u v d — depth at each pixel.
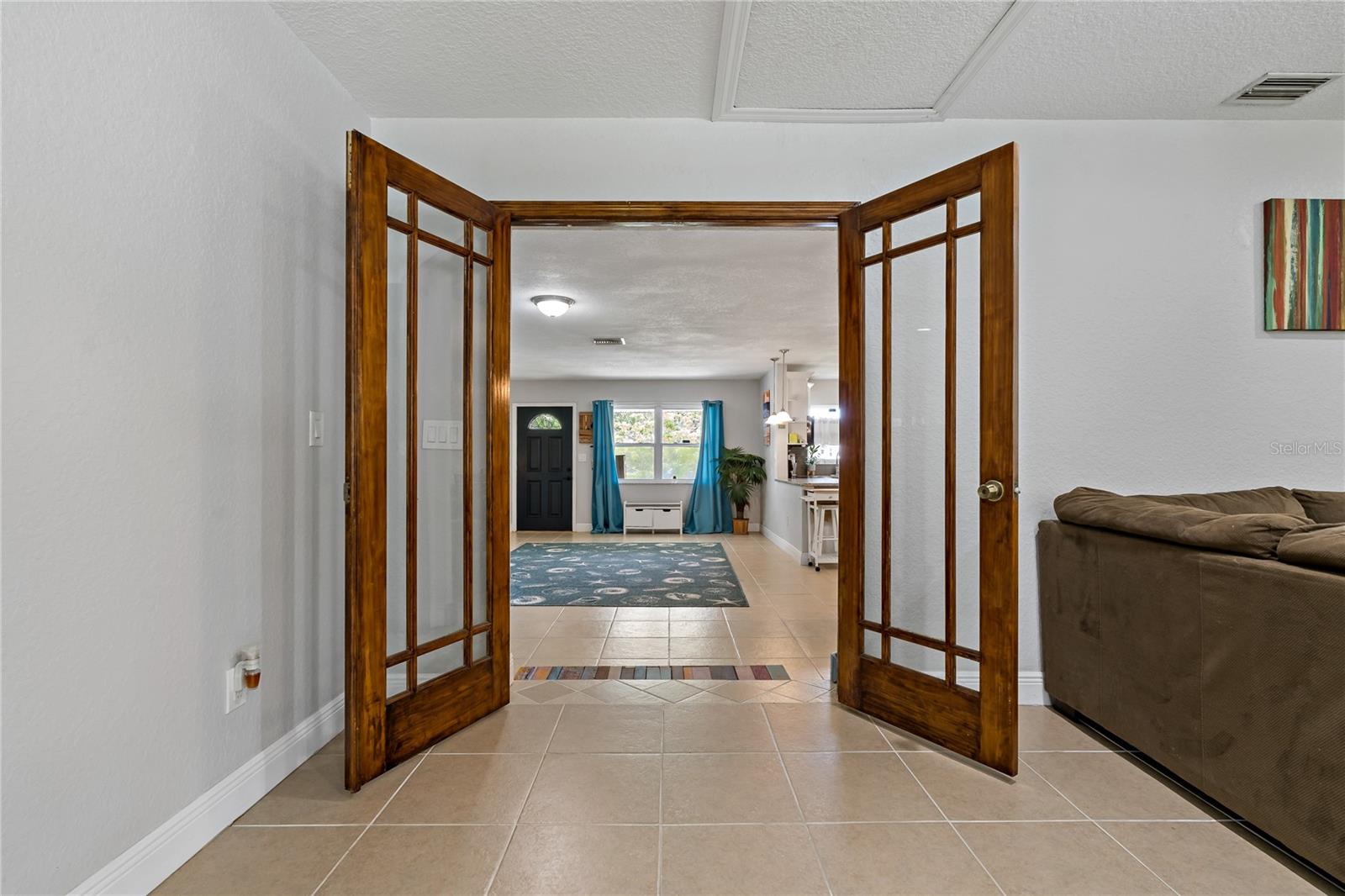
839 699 2.66
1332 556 1.46
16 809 1.18
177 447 1.57
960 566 2.50
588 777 2.02
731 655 3.48
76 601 1.29
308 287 2.16
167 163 1.54
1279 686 1.57
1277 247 2.65
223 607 1.73
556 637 3.88
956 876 1.53
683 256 3.92
